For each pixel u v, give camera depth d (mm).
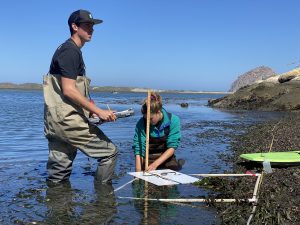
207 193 2404
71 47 2455
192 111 12703
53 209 2119
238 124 7555
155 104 2824
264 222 1879
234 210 2021
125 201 2256
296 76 14586
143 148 2961
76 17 2516
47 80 2518
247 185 2457
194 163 3340
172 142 2963
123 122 7895
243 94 14609
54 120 2486
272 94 13672
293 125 6121
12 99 23344
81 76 2543
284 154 3260
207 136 5422
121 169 3115
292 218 1924
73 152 2711
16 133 5836
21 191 2471
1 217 1989
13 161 3520
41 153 3998
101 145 2615
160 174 2727
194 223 1905
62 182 2693
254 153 3445
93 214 2039
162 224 1894
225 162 3393
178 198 2303
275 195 2230
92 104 2496
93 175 2900
